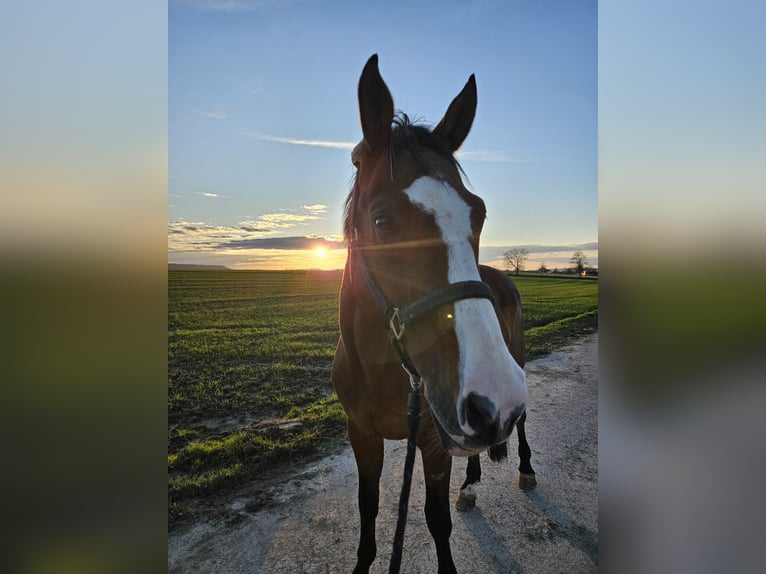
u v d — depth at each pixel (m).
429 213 1.49
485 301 1.42
